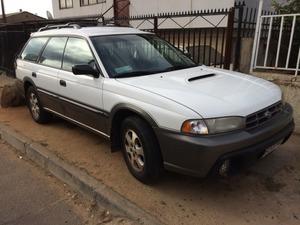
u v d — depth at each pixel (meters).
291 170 3.90
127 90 3.58
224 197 3.40
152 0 13.10
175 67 4.28
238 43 6.29
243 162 3.10
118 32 4.64
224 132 3.00
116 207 3.30
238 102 3.16
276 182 3.65
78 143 4.93
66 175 4.01
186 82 3.59
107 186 3.64
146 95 3.37
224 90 3.38
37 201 3.65
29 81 5.73
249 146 3.07
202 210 3.19
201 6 11.17
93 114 4.20
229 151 2.96
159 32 7.60
